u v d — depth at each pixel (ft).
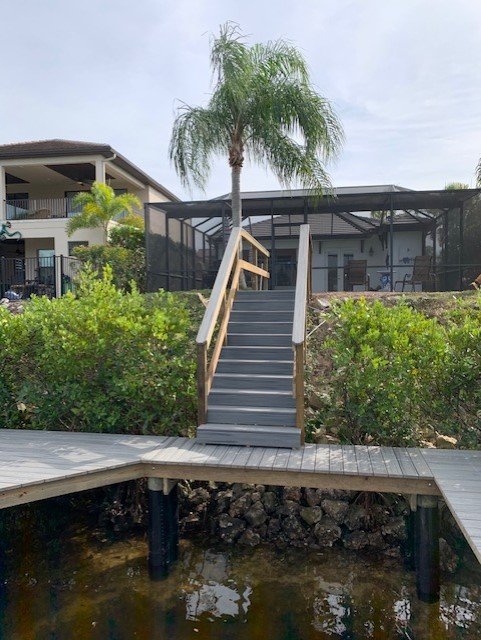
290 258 57.72
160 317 20.47
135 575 16.11
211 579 15.83
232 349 22.34
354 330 19.10
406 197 41.81
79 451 17.43
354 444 19.40
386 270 50.06
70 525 19.61
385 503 18.58
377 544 17.58
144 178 74.28
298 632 13.26
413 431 19.25
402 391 18.22
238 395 19.52
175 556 16.85
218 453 17.02
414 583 15.55
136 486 19.97
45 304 22.70
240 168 38.45
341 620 13.75
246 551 17.57
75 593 15.06
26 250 68.64
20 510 20.06
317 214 49.98
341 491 19.16
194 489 20.81
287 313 24.63
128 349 20.65
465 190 39.91
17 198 78.74
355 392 18.66
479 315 19.70
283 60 36.55
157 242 43.14
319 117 36.19
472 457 16.65
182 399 20.42
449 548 16.90
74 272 48.21
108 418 20.01
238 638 13.00
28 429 21.62
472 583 15.43
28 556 17.33
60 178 74.84
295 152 36.86
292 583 15.58
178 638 13.00
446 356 18.34
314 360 25.30
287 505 19.10
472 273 41.83
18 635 13.08
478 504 12.73
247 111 36.78
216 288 21.16
